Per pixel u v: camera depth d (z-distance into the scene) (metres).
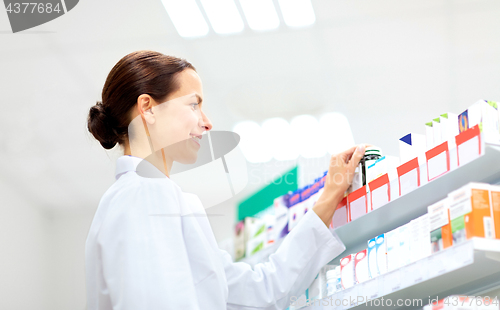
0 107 5.02
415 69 4.70
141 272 1.21
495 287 1.63
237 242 2.23
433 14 4.13
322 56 4.50
